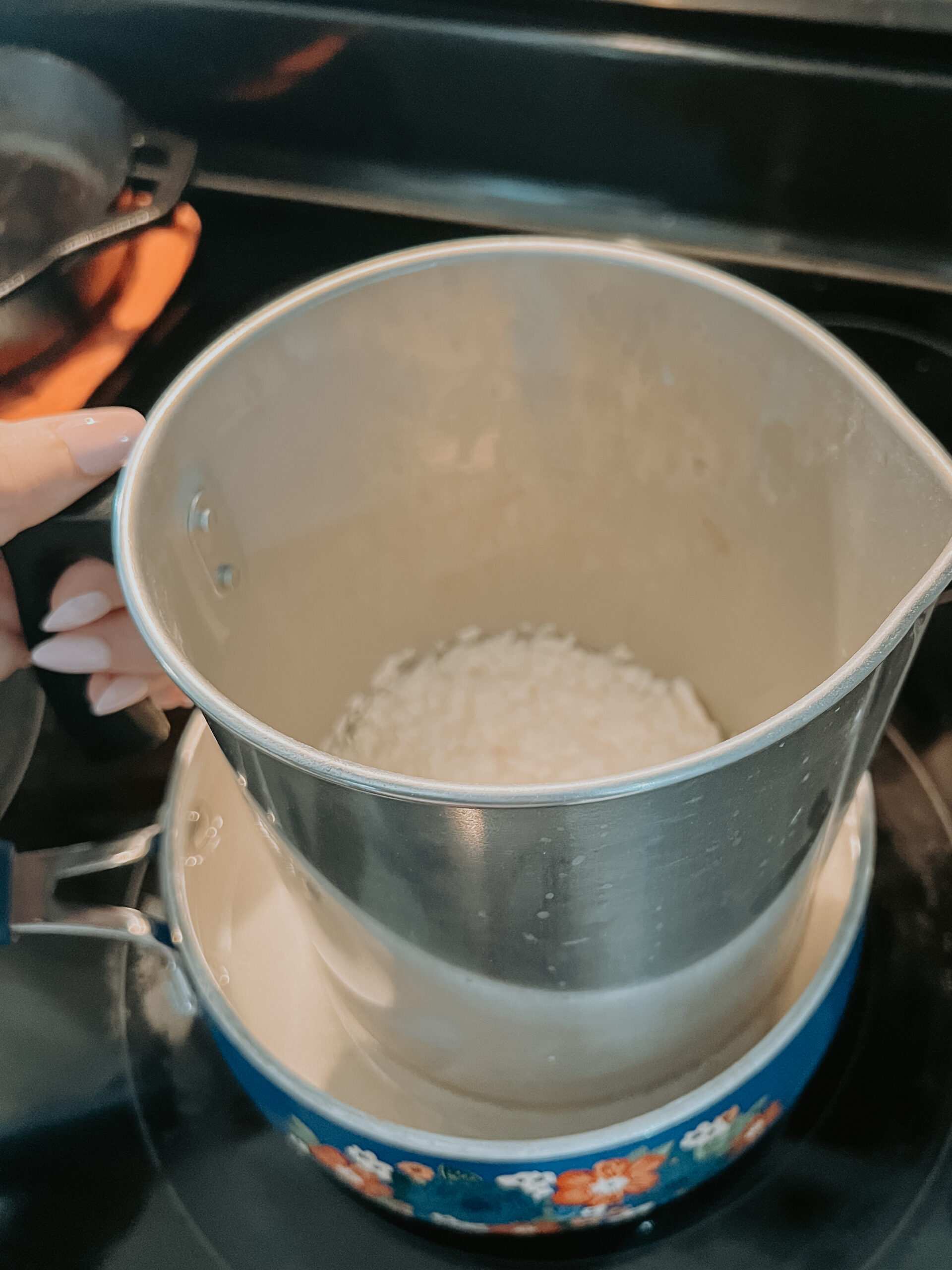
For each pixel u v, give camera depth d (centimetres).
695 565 33
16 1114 29
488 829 17
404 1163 23
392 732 36
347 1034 29
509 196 39
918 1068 28
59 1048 30
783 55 34
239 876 32
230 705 18
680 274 26
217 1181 27
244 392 26
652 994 22
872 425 23
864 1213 26
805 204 37
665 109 36
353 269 27
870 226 37
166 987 31
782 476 28
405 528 34
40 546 27
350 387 29
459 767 35
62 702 31
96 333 34
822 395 25
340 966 25
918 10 32
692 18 34
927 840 31
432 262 27
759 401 27
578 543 35
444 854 18
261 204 41
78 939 32
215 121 41
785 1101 26
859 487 25
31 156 38
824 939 29
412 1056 27
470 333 29
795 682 31
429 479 32
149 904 32
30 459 26
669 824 18
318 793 18
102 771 35
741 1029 27
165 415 23
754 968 24
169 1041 30
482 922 20
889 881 31
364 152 40
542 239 27
